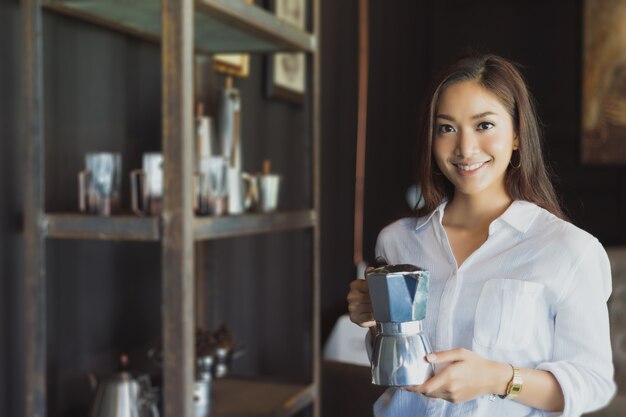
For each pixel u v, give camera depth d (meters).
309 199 2.19
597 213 4.81
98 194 1.69
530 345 1.20
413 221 1.39
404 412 1.33
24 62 1.68
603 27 4.71
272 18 1.92
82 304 1.96
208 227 1.59
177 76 1.49
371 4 3.90
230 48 2.18
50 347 1.85
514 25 4.92
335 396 2.48
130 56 2.15
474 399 1.25
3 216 1.71
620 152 4.76
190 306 1.52
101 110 2.03
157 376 2.21
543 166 1.28
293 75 3.01
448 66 1.27
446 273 1.29
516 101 1.22
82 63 1.95
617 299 3.54
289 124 3.08
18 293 1.76
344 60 3.55
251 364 2.79
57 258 1.86
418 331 1.09
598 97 4.75
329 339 2.99
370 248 3.99
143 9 1.81
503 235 1.25
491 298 1.22
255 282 2.82
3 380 1.71
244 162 2.66
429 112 1.27
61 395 1.89
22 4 1.69
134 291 2.17
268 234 2.94
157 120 2.29
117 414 1.68
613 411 3.07
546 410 1.16
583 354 1.17
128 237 1.56
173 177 1.50
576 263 1.18
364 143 3.86
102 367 2.04
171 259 1.51
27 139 1.67
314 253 2.19
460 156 1.22
